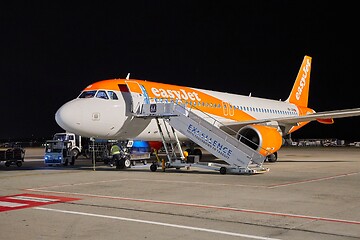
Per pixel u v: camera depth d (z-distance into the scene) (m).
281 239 6.38
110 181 14.16
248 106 26.75
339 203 9.56
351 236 6.56
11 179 15.02
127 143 20.27
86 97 18.50
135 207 9.10
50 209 8.91
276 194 10.95
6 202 9.83
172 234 6.73
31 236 6.65
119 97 18.64
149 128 19.94
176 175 16.09
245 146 16.73
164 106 17.91
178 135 21.81
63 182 13.95
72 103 17.94
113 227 7.24
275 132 19.28
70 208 9.02
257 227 7.19
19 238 6.53
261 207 9.06
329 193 11.14
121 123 18.58
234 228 7.12
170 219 7.86
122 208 8.99
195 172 17.38
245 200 9.98
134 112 18.94
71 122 17.42
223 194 10.96
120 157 20.14
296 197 10.45
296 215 8.20
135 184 13.22
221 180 14.27
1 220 7.83
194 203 9.59
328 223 7.48
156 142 23.05
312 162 24.88
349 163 23.81
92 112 17.70
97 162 26.72
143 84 20.19
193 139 17.34
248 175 16.05
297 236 6.56
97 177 15.55
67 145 23.59
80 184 13.34
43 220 7.82
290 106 32.78
